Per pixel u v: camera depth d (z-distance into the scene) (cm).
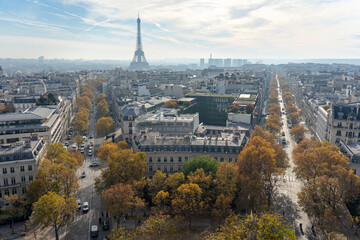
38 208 19725
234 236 17112
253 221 17912
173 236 19862
